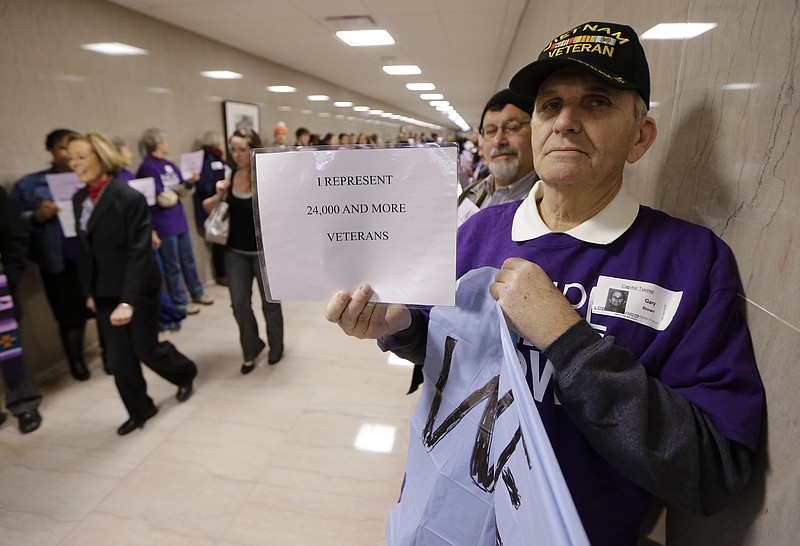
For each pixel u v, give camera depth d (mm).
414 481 598
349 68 6344
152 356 1976
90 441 1975
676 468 471
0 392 2225
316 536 1522
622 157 620
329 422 2113
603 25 606
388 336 680
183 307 3410
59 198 2213
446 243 483
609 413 486
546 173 630
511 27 3973
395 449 1940
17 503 1638
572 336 498
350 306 518
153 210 3246
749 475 502
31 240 2219
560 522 303
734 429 490
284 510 1621
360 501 1666
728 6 603
